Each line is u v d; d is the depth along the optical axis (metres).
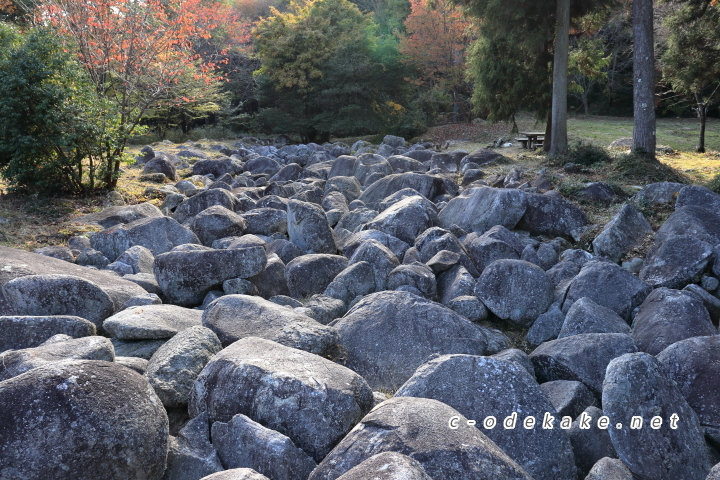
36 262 7.36
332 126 30.97
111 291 6.86
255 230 10.71
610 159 15.59
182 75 18.86
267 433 3.66
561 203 10.02
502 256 8.26
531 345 6.38
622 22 32.16
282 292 7.93
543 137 21.66
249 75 36.97
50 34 12.71
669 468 3.53
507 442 3.77
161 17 16.41
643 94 14.77
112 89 16.77
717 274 6.71
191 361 4.70
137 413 3.48
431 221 9.94
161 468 3.57
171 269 7.23
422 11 31.27
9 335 5.25
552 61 19.30
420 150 20.00
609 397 3.77
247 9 41.34
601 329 5.63
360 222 10.85
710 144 22.19
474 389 4.02
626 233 8.55
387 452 2.88
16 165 12.27
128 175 16.84
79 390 3.36
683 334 5.17
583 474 3.87
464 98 35.12
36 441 3.17
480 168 17.11
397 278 7.21
